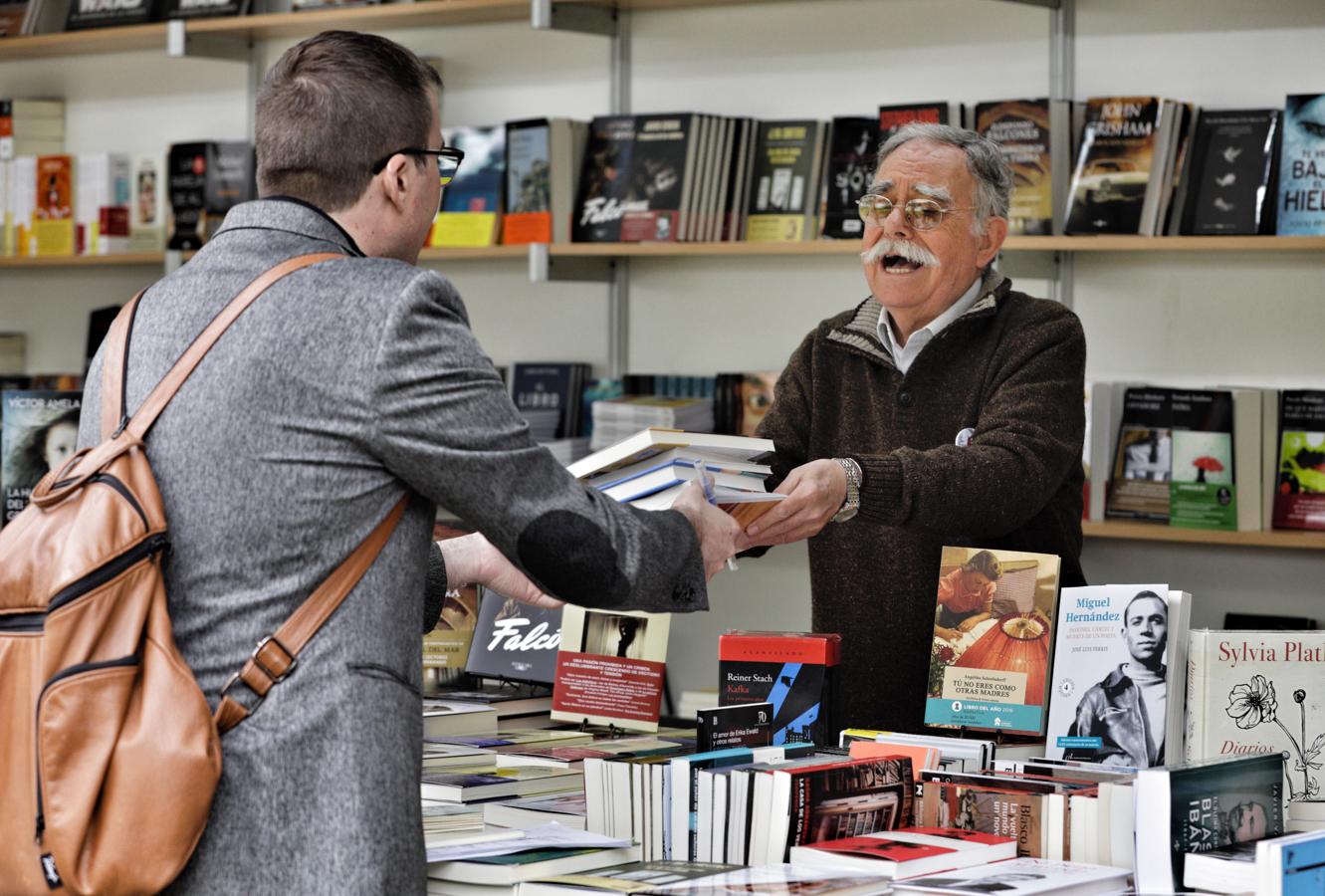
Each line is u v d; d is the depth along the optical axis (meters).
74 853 1.37
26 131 4.70
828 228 3.58
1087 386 3.39
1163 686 1.88
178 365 1.50
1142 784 1.60
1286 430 3.25
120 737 1.38
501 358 4.23
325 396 1.46
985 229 2.56
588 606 1.58
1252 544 3.21
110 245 4.43
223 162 4.32
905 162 2.54
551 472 1.55
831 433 2.70
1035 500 2.29
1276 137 3.25
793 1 3.83
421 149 1.61
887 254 2.54
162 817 1.37
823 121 3.69
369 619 1.48
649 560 1.60
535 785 2.01
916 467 2.14
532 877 1.64
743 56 3.89
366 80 1.58
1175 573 3.47
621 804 1.83
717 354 3.96
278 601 1.45
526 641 2.66
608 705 2.49
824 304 3.83
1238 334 3.41
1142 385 3.40
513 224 3.87
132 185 4.45
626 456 1.84
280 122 1.58
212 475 1.46
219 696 1.44
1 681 1.43
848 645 2.60
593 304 4.10
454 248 3.90
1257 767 1.72
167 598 1.46
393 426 1.45
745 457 1.94
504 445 1.50
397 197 1.61
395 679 1.48
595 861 1.70
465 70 4.24
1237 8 3.38
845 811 1.74
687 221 3.68
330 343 1.46
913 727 2.55
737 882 1.54
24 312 4.84
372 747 1.44
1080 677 1.96
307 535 1.46
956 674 2.07
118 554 1.42
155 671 1.40
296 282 1.50
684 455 1.85
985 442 2.30
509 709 2.53
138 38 4.36
